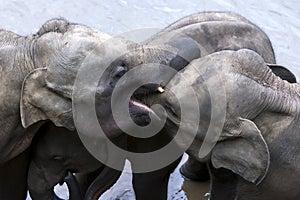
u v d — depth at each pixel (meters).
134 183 13.19
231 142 11.18
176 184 14.39
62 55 11.18
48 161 12.43
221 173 12.17
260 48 12.77
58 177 12.59
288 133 11.55
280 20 18.98
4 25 18.31
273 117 11.41
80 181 13.48
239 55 11.15
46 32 11.61
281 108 11.38
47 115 11.41
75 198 12.85
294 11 19.38
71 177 12.84
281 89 11.52
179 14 18.97
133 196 13.95
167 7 19.22
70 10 19.00
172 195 14.17
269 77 11.43
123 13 18.92
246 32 12.80
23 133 11.93
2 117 11.68
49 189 12.73
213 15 13.28
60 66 11.16
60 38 11.35
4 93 11.58
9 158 12.16
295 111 11.54
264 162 11.02
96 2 19.30
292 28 18.75
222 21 12.80
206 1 19.53
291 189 12.02
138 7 19.17
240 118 11.02
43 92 11.29
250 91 11.02
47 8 19.06
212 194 12.45
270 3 19.62
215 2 19.53
